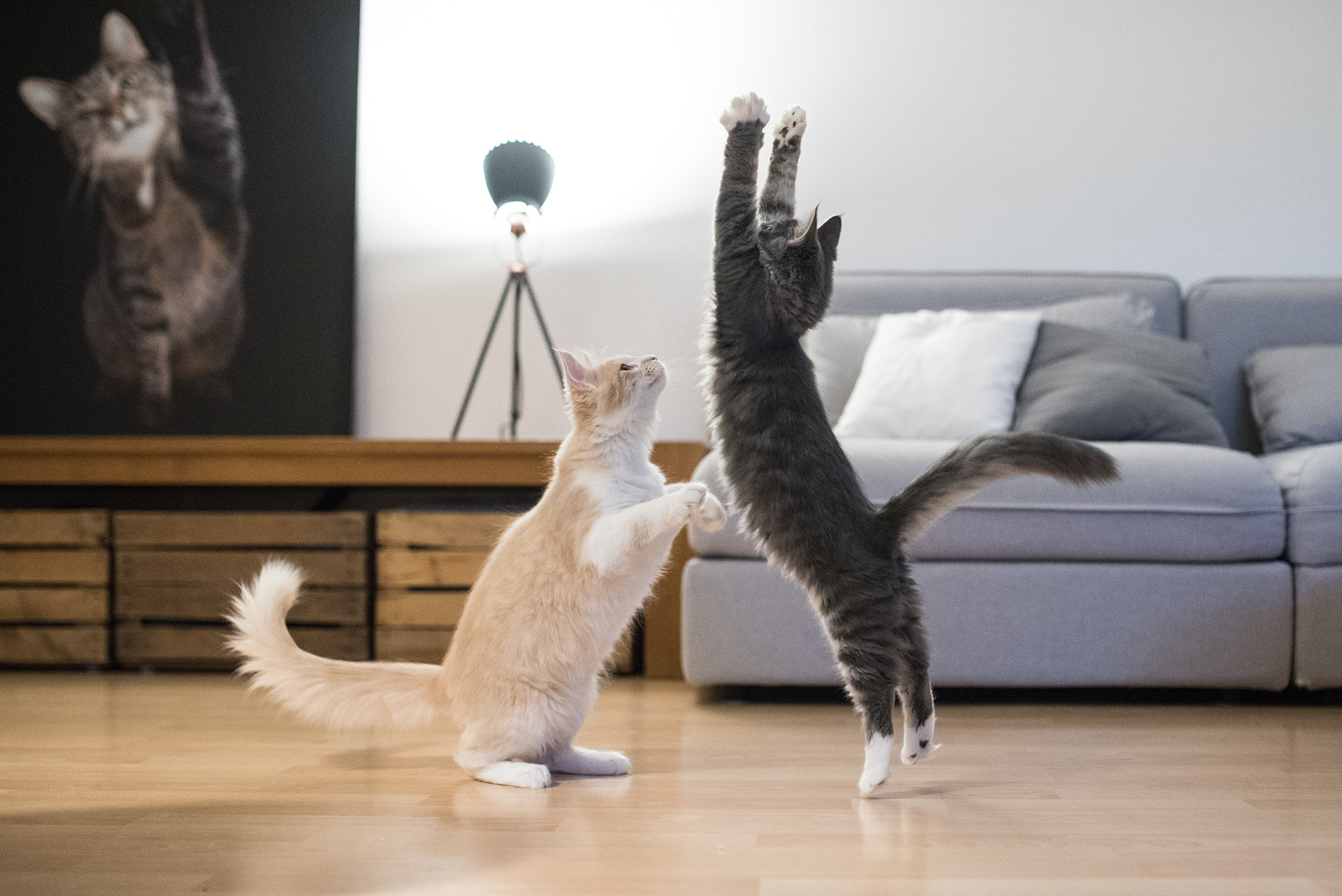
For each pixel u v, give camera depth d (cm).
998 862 106
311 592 263
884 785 141
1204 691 229
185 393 318
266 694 231
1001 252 305
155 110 323
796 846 112
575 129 317
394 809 129
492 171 282
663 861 106
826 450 146
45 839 115
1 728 190
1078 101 304
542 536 145
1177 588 207
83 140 323
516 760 145
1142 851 110
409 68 322
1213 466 208
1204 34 300
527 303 319
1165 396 239
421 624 260
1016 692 229
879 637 137
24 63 324
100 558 267
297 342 318
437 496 283
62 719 200
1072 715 201
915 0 308
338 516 264
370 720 149
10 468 268
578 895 95
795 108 153
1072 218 303
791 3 311
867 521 143
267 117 322
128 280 320
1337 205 296
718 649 212
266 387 317
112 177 322
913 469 206
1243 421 268
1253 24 298
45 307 320
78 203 322
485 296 320
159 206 321
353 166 320
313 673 147
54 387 319
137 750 170
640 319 315
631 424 148
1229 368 271
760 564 212
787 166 154
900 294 285
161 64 323
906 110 308
